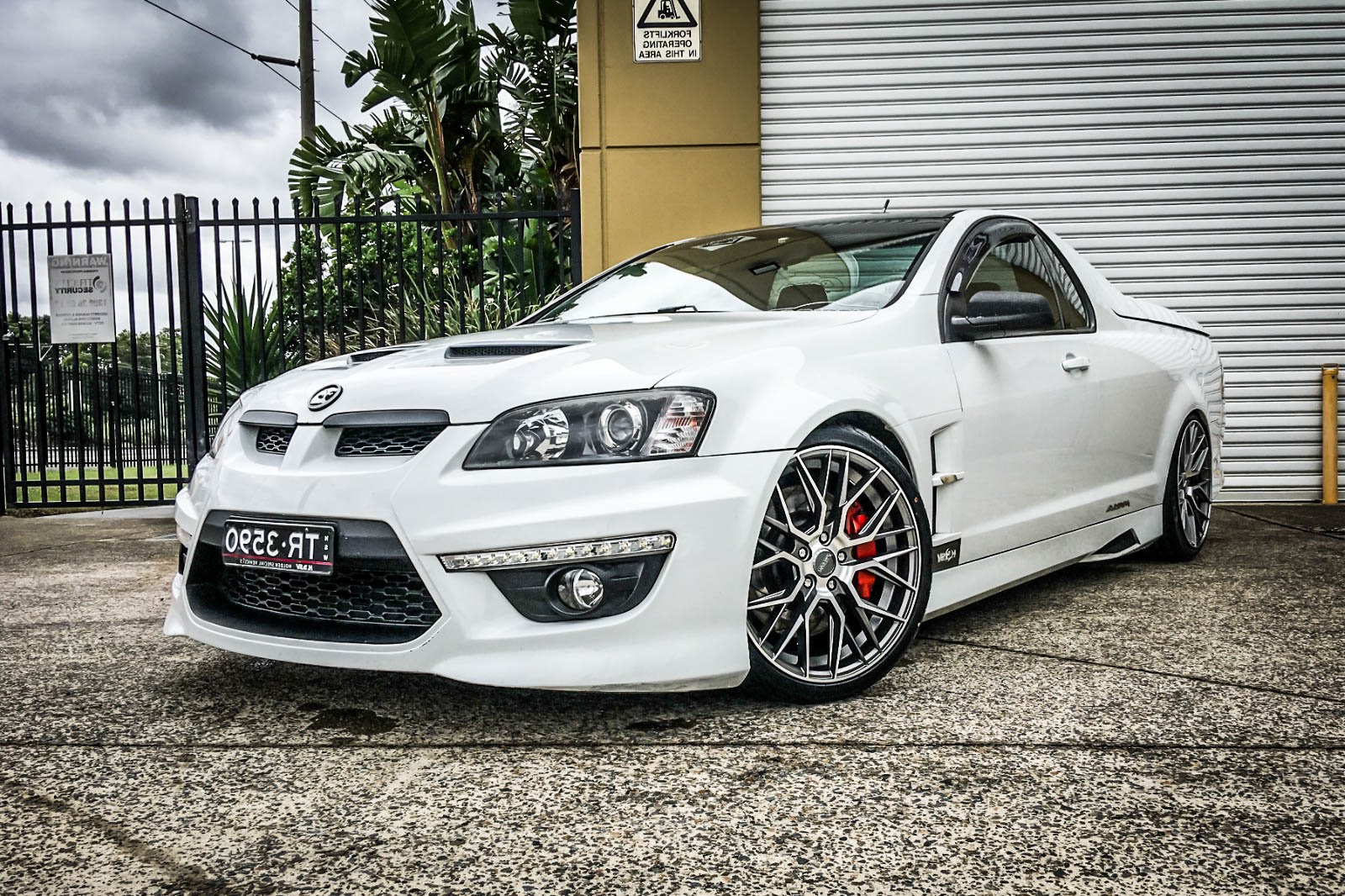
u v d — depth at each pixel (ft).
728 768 6.38
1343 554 13.96
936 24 19.51
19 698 8.13
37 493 28.78
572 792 6.06
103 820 5.76
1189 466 13.34
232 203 19.71
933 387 8.79
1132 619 10.21
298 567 7.16
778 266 10.48
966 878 4.93
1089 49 19.48
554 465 6.77
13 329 21.76
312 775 6.40
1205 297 19.79
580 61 19.36
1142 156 19.60
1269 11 19.30
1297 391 19.89
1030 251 11.28
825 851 5.24
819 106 19.62
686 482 6.93
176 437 20.62
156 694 8.18
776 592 7.50
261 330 19.93
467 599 6.75
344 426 7.33
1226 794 5.87
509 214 19.48
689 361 7.36
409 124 36.29
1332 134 19.42
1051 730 6.99
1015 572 9.88
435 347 8.50
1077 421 10.71
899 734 6.96
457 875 5.05
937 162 19.67
